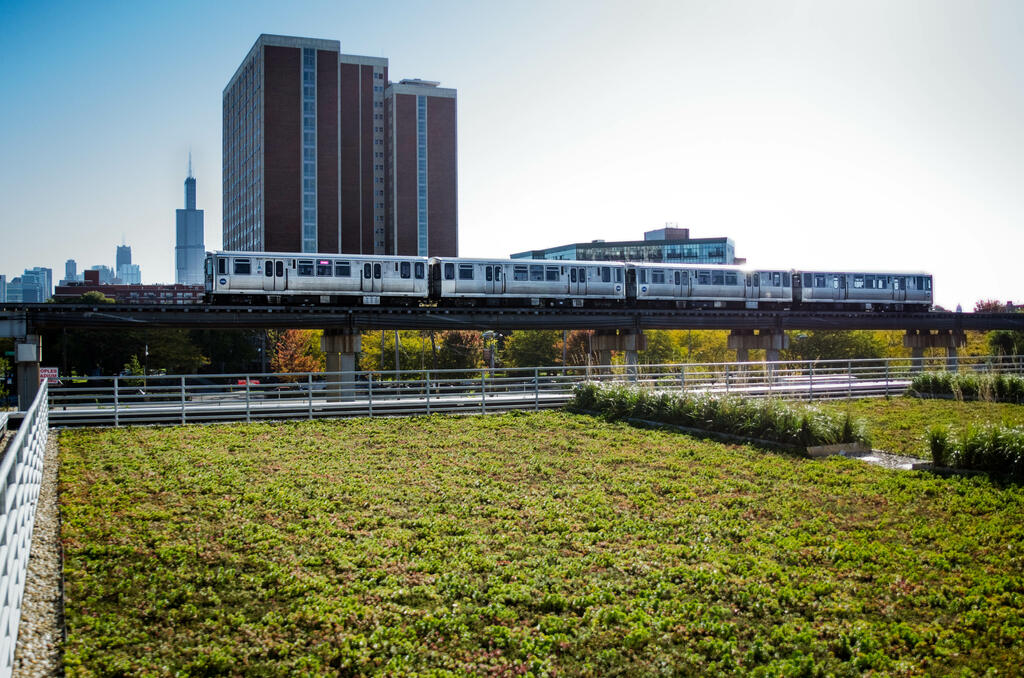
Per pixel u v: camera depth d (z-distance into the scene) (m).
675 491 13.84
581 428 20.55
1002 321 53.47
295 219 95.19
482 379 24.12
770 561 10.20
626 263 43.25
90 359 69.06
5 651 6.54
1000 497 12.76
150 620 8.36
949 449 14.95
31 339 31.53
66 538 10.72
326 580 9.55
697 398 20.86
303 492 13.71
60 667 7.24
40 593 8.86
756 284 46.94
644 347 42.56
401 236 108.69
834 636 8.24
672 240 116.56
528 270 40.22
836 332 66.00
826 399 27.66
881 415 23.12
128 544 10.53
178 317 33.28
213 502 12.81
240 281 34.66
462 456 17.03
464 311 37.56
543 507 12.91
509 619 8.64
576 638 8.20
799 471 15.14
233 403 23.59
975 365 37.53
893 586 9.37
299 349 63.06
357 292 36.66
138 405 22.97
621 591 9.34
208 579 9.43
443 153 111.38
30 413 10.69
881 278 51.19
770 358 47.22
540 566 10.15
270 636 8.12
